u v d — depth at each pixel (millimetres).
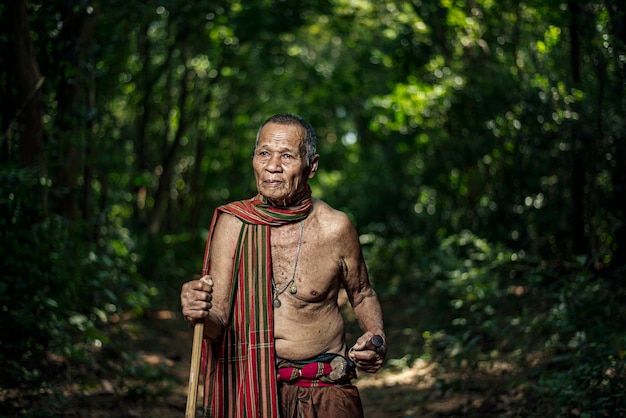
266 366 3406
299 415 3455
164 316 10719
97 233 8797
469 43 10211
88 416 6027
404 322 9914
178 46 12961
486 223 10242
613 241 7965
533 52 8781
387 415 6426
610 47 7160
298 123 3469
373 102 12461
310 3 11984
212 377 3467
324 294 3502
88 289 7699
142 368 7168
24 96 6797
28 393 5996
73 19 7777
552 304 7535
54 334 6574
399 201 13641
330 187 18359
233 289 3455
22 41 6738
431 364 7730
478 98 9711
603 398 5012
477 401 6344
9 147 6902
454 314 8859
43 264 6617
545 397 5664
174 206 17078
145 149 13766
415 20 10867
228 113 16375
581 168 8141
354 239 3547
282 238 3480
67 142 7719
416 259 13047
